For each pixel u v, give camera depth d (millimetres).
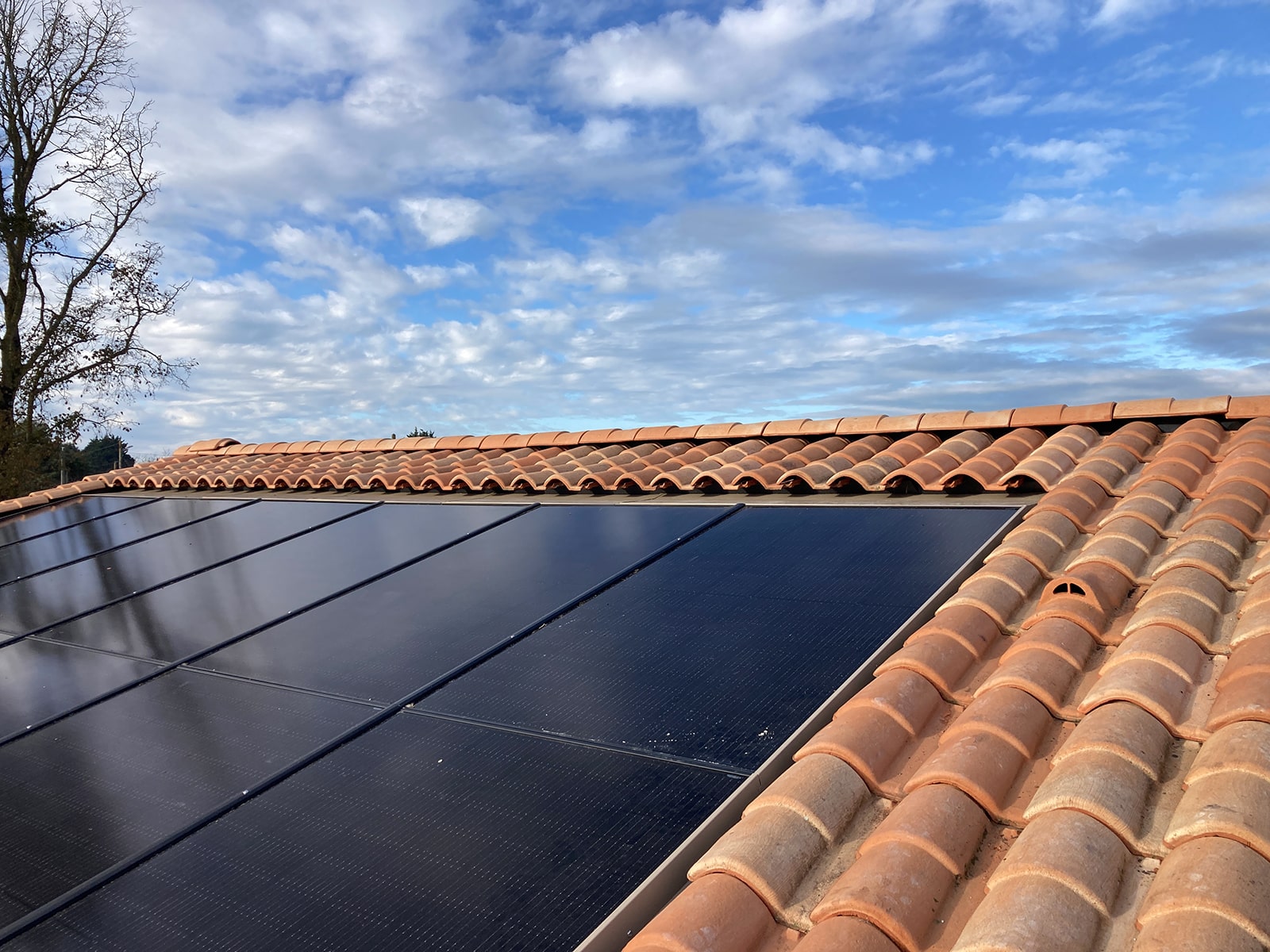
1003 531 5703
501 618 5629
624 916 2943
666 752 3854
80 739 5117
